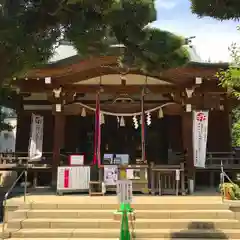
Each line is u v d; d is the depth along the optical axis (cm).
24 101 1705
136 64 719
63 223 899
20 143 1702
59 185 1217
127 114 1383
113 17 602
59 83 1310
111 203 983
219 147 1688
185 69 1266
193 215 934
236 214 934
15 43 569
